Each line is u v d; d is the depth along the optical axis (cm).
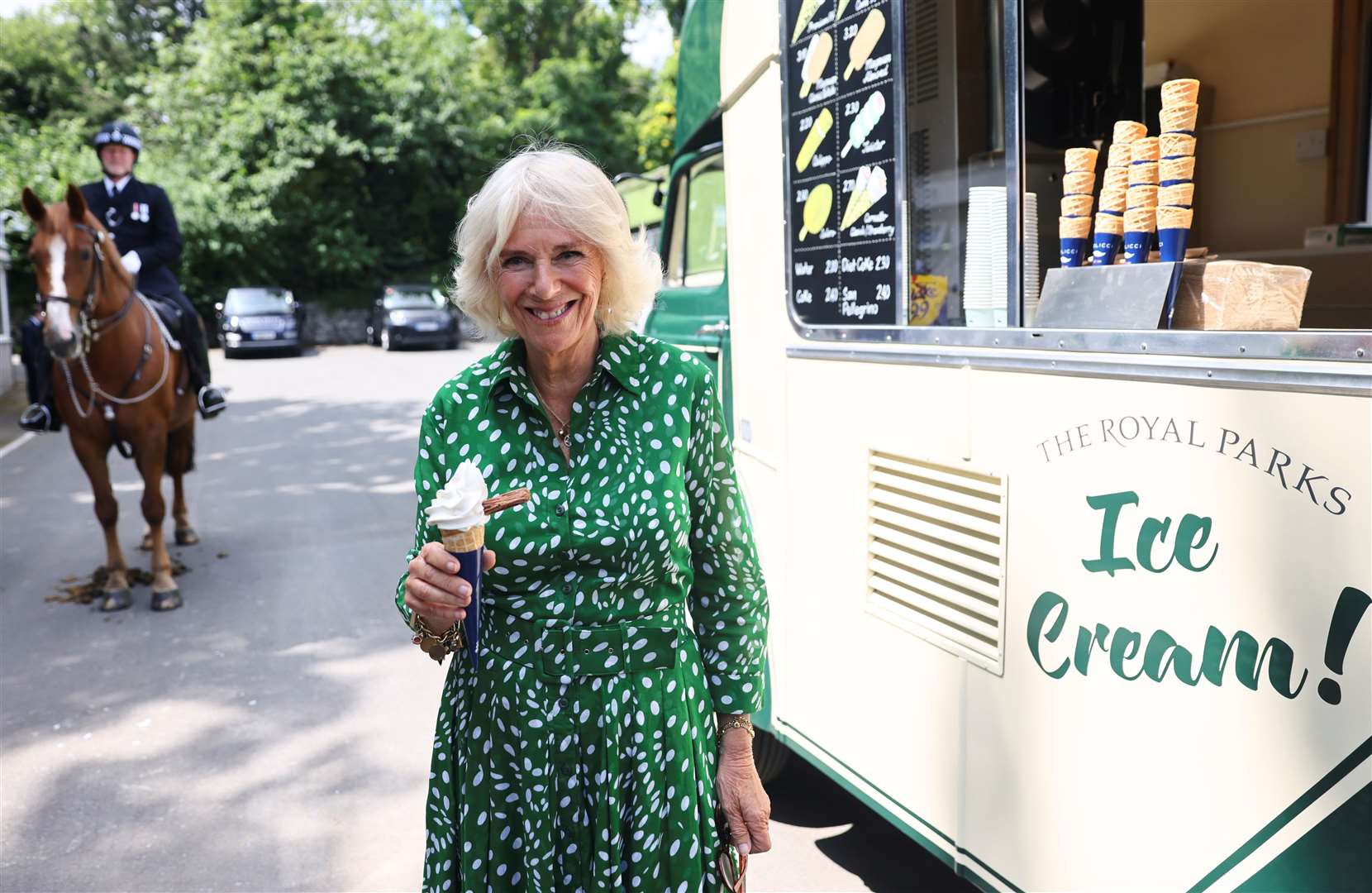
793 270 278
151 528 561
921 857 309
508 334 166
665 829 162
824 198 263
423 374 1816
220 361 2134
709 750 171
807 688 280
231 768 375
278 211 2605
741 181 311
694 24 372
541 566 158
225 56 2648
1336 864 149
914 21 231
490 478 160
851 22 246
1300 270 177
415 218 2867
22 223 2008
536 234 154
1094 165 212
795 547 282
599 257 161
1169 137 187
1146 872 178
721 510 170
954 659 223
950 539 222
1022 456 200
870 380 245
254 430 1188
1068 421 188
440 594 146
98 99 3244
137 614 546
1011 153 217
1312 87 341
